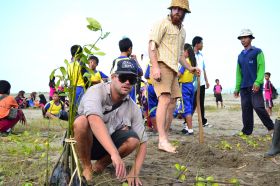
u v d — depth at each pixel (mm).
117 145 2051
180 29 3107
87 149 1987
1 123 4609
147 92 4301
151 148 3270
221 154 2869
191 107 4477
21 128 5328
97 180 2055
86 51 1636
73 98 1714
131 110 2090
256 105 4266
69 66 1700
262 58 4199
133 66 1940
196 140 3914
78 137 1907
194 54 4398
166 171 2393
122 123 2051
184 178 2166
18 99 12148
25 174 2275
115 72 1939
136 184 1890
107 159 2145
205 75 5031
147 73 4223
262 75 4195
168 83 3002
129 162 2613
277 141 2883
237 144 3686
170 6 3021
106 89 1978
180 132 4793
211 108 13266
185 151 2949
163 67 3002
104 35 1633
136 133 2068
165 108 2996
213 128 5664
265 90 9570
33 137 4141
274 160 2828
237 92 4535
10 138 3902
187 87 4367
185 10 3039
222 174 2402
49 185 1727
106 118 2027
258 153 3254
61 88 1730
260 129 5504
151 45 2984
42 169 2363
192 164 2664
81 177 1675
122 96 1987
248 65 4289
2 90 4723
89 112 1813
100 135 1768
